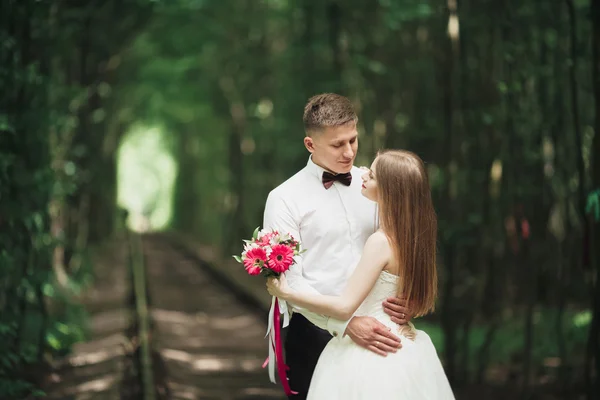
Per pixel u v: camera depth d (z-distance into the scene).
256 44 24.30
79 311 12.04
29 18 9.15
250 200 27.64
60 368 9.26
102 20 18.91
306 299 4.04
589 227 6.94
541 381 7.89
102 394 7.88
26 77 8.68
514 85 8.28
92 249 24.81
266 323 13.23
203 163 41.97
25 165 9.09
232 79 28.11
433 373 4.09
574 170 8.60
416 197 4.04
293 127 19.56
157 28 26.88
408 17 11.29
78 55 18.02
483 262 9.91
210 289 18.52
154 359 8.76
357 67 13.09
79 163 18.03
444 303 8.45
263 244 4.04
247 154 27.78
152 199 68.75
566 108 8.63
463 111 8.88
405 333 4.09
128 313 13.30
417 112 11.41
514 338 9.06
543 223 8.60
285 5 19.31
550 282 8.84
